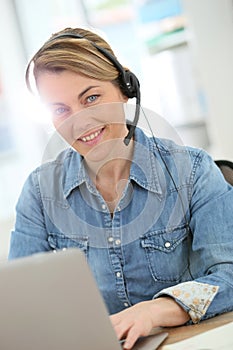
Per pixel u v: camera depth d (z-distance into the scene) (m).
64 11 3.86
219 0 3.22
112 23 3.78
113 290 1.45
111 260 1.44
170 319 1.23
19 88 3.85
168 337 1.19
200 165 1.47
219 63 3.30
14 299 0.92
